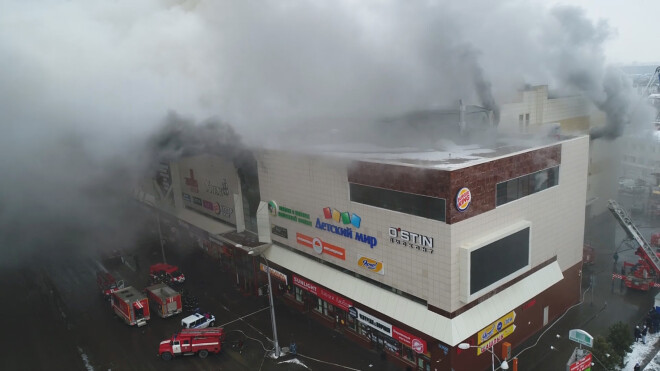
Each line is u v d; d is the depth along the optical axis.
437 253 20.20
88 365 24.56
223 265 37.47
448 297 20.08
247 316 29.38
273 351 25.03
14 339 27.62
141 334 27.75
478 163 20.25
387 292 23.20
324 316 28.06
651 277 30.92
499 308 22.11
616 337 22.36
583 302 28.77
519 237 22.53
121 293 29.81
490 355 21.94
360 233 24.23
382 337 24.09
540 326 25.36
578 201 27.05
